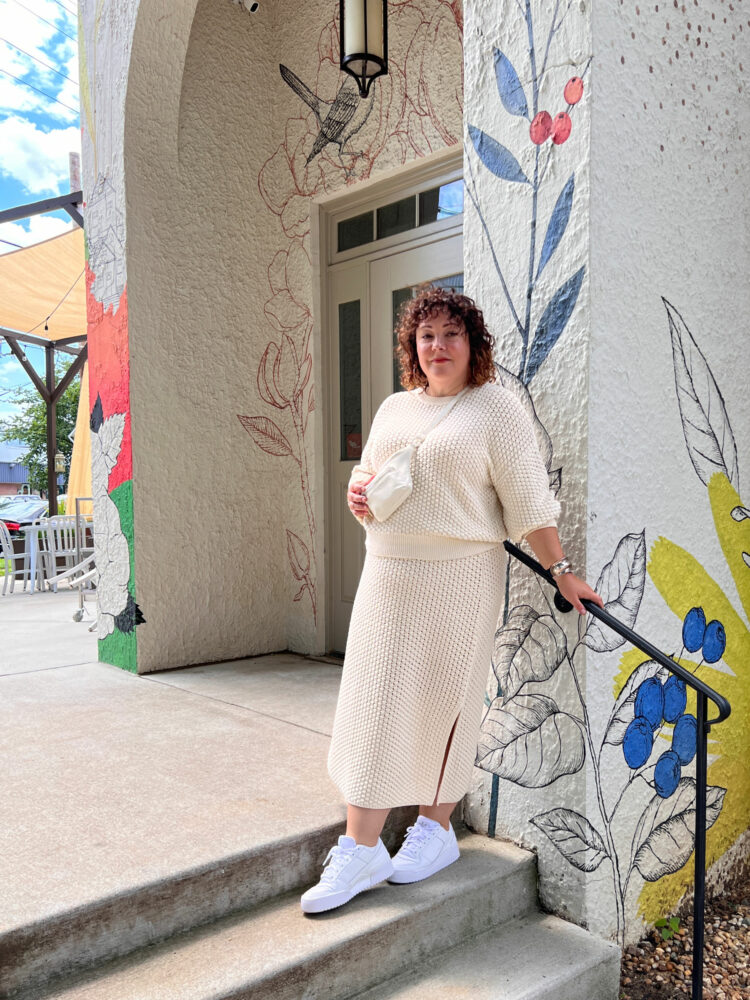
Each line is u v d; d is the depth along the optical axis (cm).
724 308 257
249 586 447
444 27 360
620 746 223
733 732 273
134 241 394
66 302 928
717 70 249
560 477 216
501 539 201
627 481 223
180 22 384
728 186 256
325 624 446
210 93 423
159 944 174
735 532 266
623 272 218
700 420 249
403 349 212
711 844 268
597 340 211
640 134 222
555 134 214
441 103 364
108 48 400
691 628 249
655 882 241
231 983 158
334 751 202
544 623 221
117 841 196
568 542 215
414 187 396
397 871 203
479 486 194
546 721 221
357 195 422
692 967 213
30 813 214
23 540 879
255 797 227
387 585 195
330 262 442
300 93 437
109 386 411
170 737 287
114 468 409
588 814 212
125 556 404
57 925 159
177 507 413
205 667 417
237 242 439
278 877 197
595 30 205
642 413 227
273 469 457
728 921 256
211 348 427
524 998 180
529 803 226
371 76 327
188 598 418
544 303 219
